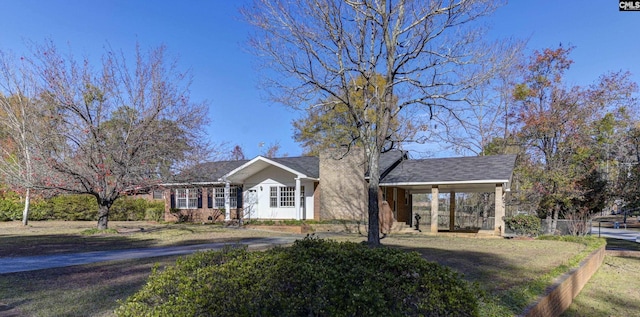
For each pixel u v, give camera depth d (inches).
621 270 437.4
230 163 981.2
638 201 879.7
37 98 582.2
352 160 818.2
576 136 800.9
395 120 612.1
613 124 863.1
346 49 478.3
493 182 683.4
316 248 159.8
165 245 486.3
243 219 868.0
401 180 763.4
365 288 124.7
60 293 231.5
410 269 139.5
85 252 418.9
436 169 788.0
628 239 842.2
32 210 936.3
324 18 465.1
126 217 1045.8
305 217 859.4
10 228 732.0
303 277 130.3
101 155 589.3
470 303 131.5
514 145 952.3
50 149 564.7
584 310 267.1
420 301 127.9
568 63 869.8
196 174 675.4
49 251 423.8
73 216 986.7
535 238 620.4
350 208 808.9
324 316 123.0
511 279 275.6
